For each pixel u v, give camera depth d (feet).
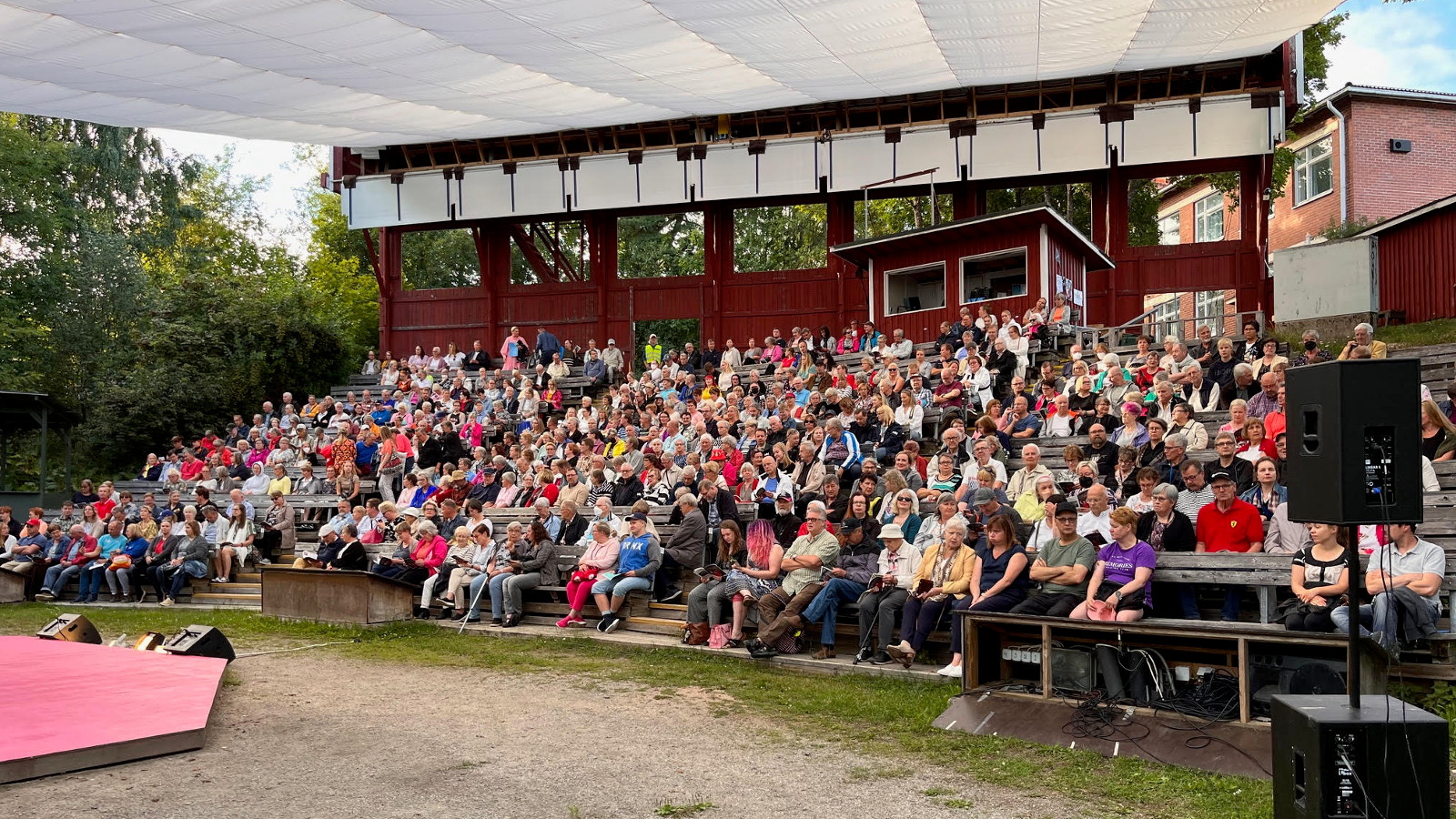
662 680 29.68
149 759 21.36
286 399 79.87
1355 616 15.02
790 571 32.86
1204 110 73.26
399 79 48.34
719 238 86.63
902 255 72.74
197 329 92.58
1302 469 16.22
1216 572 25.86
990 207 116.06
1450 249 65.46
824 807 18.21
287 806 18.31
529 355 85.97
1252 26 49.73
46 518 70.18
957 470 40.96
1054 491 30.12
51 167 109.50
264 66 44.78
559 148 87.81
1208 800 18.08
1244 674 21.85
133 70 44.37
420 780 19.94
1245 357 45.39
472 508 44.37
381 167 92.43
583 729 24.02
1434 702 22.06
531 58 45.91
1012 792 18.95
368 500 51.78
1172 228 132.05
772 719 24.88
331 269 134.41
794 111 81.46
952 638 28.60
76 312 104.27
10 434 98.32
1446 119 96.68
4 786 19.27
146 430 87.45
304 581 42.91
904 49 48.57
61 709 23.50
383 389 83.97
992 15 43.78
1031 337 58.70
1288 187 105.70
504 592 40.34
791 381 60.70
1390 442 15.30
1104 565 26.66
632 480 47.93
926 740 22.62
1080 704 23.70
